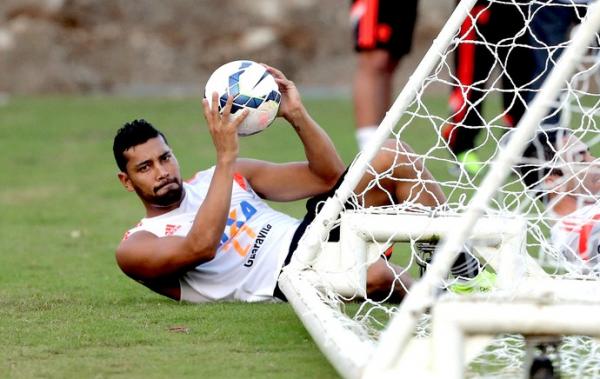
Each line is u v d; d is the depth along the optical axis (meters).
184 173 30.56
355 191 14.59
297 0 63.09
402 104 13.04
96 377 10.39
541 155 15.65
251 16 63.00
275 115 14.22
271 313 13.60
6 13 60.03
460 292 12.84
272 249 14.72
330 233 14.17
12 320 13.23
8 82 57.09
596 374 10.01
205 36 62.38
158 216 14.73
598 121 21.97
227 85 13.87
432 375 7.96
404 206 13.54
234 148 13.93
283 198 15.62
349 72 60.84
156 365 10.87
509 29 21.28
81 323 13.01
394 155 14.62
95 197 28.42
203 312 13.70
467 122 25.62
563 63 8.59
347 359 8.98
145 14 62.44
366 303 13.27
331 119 44.53
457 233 8.43
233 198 15.03
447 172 28.77
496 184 8.48
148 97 54.31
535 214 15.95
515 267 12.75
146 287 15.95
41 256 19.42
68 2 60.69
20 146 38.81
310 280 12.98
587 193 15.52
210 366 10.81
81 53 59.38
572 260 15.09
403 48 26.89
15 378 10.35
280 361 11.02
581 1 19.72
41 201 27.73
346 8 63.06
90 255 19.55
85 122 44.78
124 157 14.60
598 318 8.03
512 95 21.25
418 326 11.80
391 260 18.34
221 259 14.65
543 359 8.88
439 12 59.88
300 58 61.81
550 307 8.12
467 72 25.44
